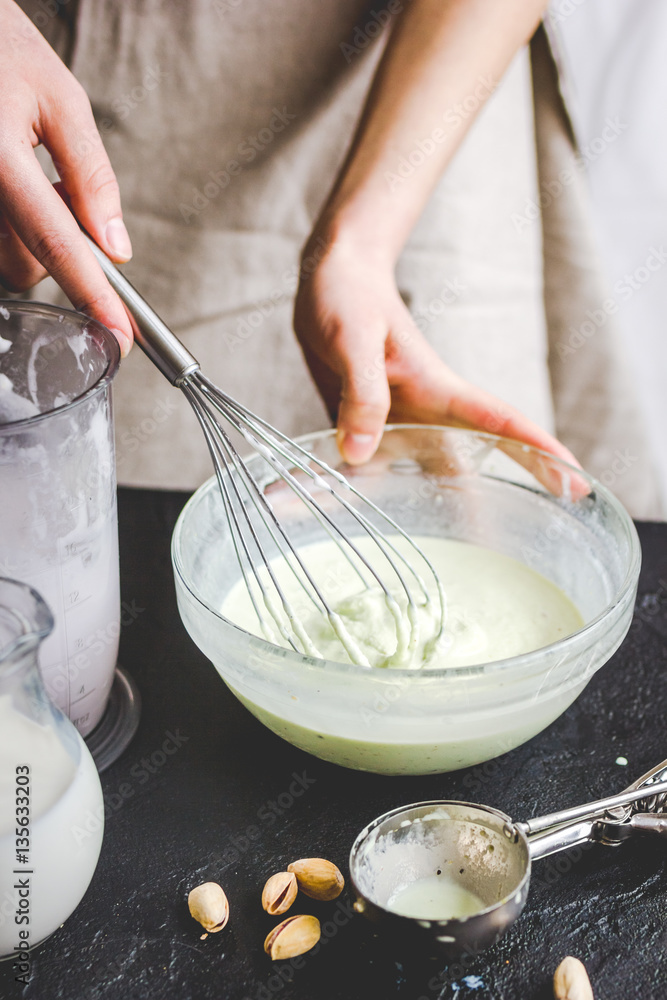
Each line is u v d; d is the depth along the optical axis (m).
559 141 0.96
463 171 0.93
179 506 0.76
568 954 0.50
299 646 0.59
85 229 0.64
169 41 0.82
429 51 0.76
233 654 0.54
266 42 0.83
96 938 0.51
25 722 0.48
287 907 0.52
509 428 0.69
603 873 0.53
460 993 0.49
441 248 0.95
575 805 0.56
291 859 0.54
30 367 0.57
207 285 0.92
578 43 1.43
